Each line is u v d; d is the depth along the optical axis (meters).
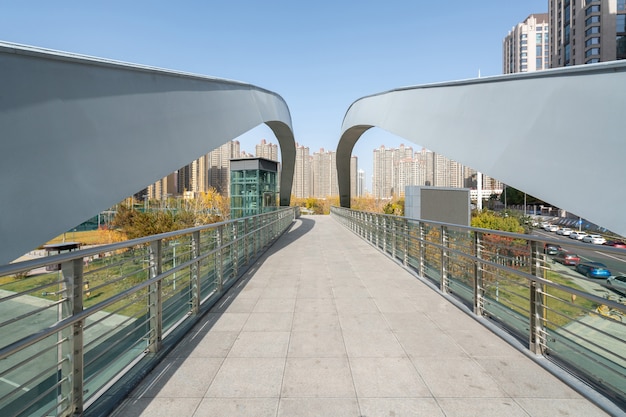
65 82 3.26
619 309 2.24
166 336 3.48
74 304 2.17
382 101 11.55
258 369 2.90
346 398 2.48
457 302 4.62
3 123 2.70
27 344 1.75
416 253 6.82
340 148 24.03
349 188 27.11
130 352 3.14
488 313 4.09
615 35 49.78
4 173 2.66
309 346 3.35
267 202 20.42
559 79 3.63
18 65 2.86
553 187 3.51
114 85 3.91
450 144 5.83
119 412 2.30
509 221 26.30
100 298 4.58
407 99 8.53
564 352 2.94
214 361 3.05
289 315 4.25
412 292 5.31
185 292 4.26
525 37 97.56
